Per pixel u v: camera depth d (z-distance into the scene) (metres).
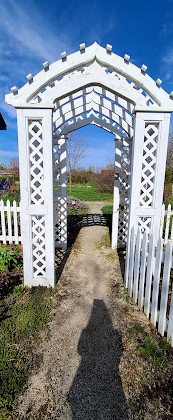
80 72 2.65
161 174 2.79
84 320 2.39
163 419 1.41
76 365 1.82
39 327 2.22
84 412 1.46
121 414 1.44
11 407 1.48
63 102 3.25
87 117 4.30
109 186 19.19
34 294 2.82
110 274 3.59
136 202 2.85
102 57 2.50
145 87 2.58
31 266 2.98
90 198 14.66
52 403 1.51
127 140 4.23
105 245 5.11
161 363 1.82
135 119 2.67
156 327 2.29
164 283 2.08
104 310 2.58
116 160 4.50
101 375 1.73
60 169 4.48
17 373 1.71
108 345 2.03
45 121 2.59
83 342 2.07
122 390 1.61
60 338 2.11
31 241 2.91
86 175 25.84
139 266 2.72
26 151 2.66
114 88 2.60
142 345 2.03
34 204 2.86
